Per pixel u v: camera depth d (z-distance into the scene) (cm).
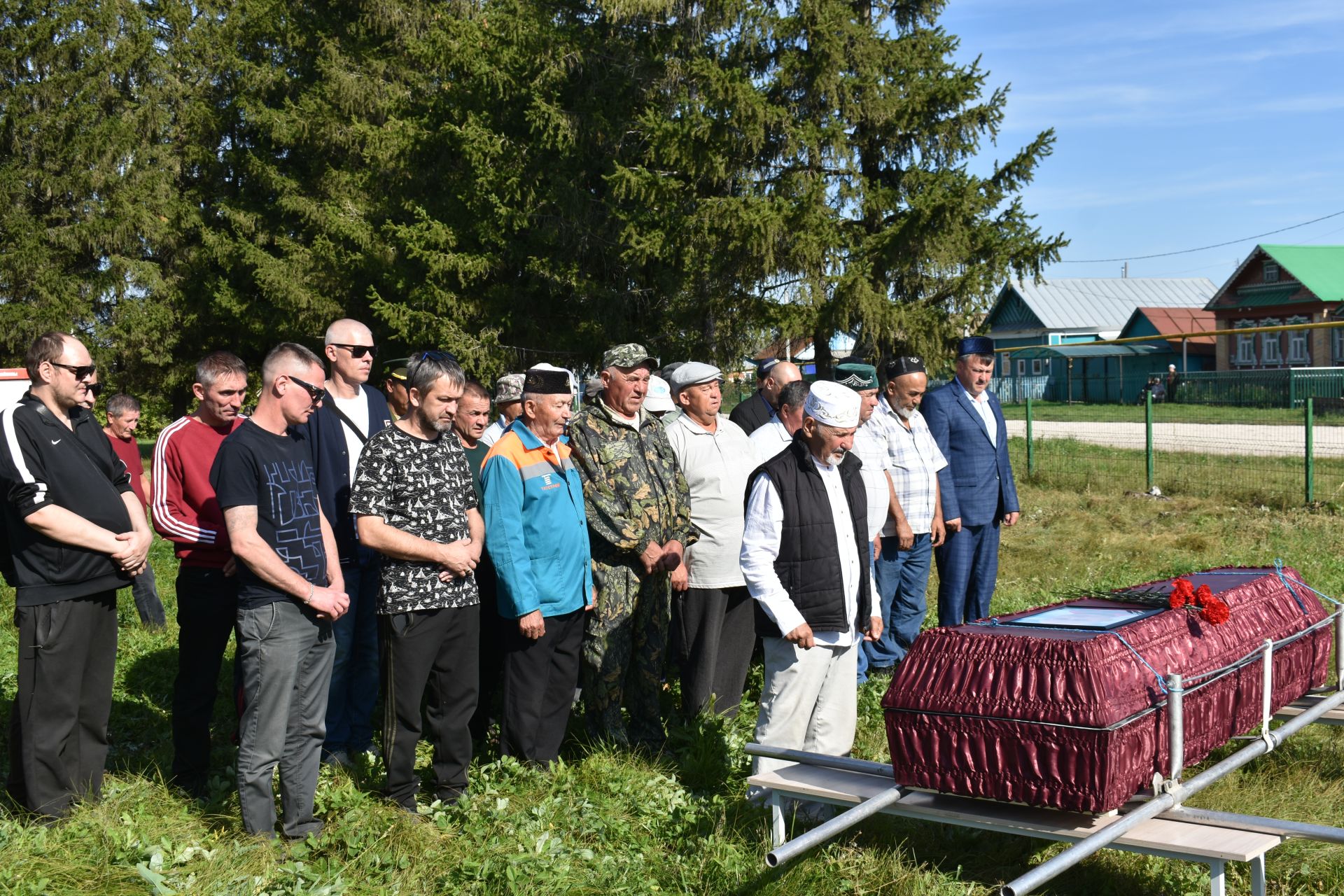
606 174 1995
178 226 2848
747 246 1762
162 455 506
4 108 2594
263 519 430
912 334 1775
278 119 2623
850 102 1825
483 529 496
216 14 3136
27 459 438
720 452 619
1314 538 1155
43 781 448
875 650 706
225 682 686
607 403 570
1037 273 1770
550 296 2250
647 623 574
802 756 429
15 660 730
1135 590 462
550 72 2030
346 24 2709
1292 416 2689
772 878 404
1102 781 347
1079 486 1695
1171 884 406
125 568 465
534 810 462
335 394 561
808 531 454
